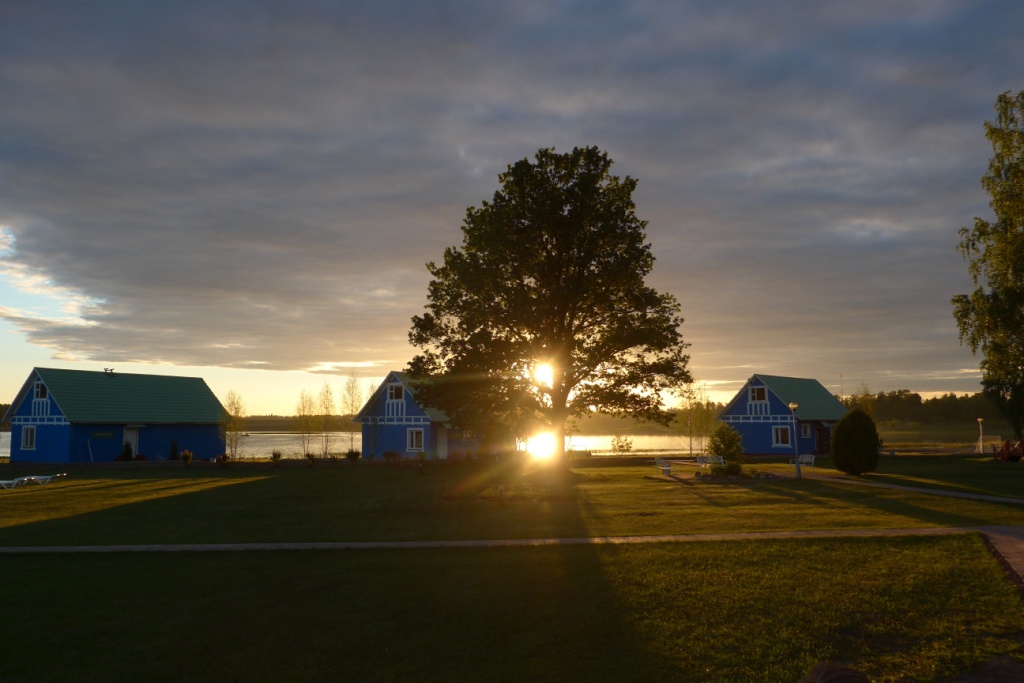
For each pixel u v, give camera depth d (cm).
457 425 3747
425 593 1247
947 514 1956
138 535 1838
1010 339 2809
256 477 3556
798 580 1255
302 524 1992
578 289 3497
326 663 953
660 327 3641
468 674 909
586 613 1123
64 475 3884
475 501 2438
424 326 3700
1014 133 2656
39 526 2016
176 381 5781
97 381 5228
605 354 3538
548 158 3603
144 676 925
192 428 5628
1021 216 2411
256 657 977
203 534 1841
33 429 5025
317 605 1195
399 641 1025
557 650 979
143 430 5291
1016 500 2248
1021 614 1055
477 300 3603
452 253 3722
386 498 2581
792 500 2323
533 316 3472
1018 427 3300
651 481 3139
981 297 2833
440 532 1816
